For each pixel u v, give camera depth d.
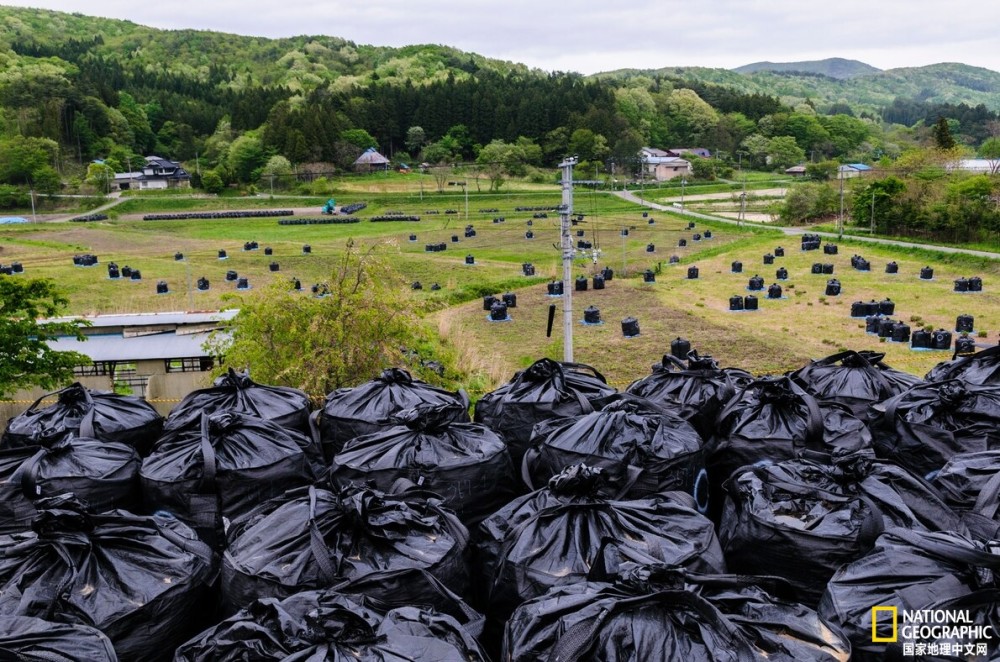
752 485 6.43
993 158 102.75
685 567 5.54
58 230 84.75
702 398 9.61
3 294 16.14
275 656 4.46
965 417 8.21
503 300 41.12
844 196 84.50
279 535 5.81
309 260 61.44
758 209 100.12
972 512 6.36
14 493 7.12
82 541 5.57
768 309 39.91
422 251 67.44
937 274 49.84
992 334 33.12
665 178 136.75
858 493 6.19
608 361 29.41
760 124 171.12
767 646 4.45
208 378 21.81
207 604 5.92
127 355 21.62
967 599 4.77
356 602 5.07
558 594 4.96
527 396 9.33
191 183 129.88
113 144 142.75
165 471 7.48
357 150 142.88
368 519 5.71
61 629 4.77
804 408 8.37
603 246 69.88
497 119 152.12
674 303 41.78
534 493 6.56
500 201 114.88
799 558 5.82
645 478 7.29
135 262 60.62
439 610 5.50
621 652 4.36
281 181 129.12
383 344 18.02
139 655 5.38
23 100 143.25
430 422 7.63
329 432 9.45
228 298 18.98
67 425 8.92
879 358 10.67
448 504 7.23
